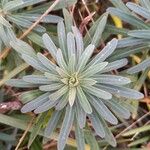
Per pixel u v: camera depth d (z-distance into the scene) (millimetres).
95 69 367
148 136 492
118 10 408
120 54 416
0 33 412
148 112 484
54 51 379
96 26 416
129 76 431
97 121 392
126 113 390
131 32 397
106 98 361
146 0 409
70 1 428
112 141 404
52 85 374
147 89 502
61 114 413
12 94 484
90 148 426
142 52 490
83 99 367
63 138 389
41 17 426
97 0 501
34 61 380
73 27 382
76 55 382
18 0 403
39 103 384
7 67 459
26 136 488
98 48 492
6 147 488
